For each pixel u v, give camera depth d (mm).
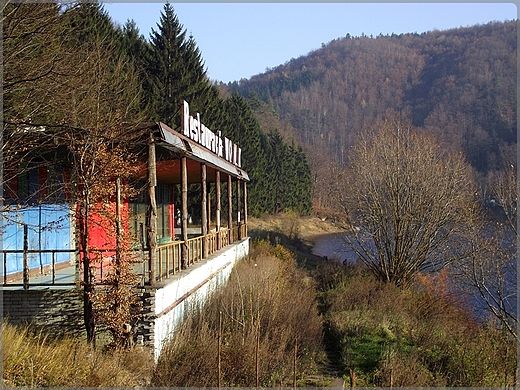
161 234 23750
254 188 52062
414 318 16125
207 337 10812
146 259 10617
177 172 18922
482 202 23844
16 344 8586
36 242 12914
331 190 29031
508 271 17797
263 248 28797
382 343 13633
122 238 10469
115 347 9930
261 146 59906
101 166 10250
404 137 25281
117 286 10211
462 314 17906
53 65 10656
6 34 9977
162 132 10562
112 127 10328
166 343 10359
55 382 7898
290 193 63750
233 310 12547
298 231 47062
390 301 17875
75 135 10367
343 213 26562
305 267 28906
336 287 21328
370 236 25016
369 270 25359
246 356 10281
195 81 39281
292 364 10938
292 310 13734
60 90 11656
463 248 20297
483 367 11250
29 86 10836
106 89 15172
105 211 10570
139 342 10219
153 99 34844
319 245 45188
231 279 16891
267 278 16328
